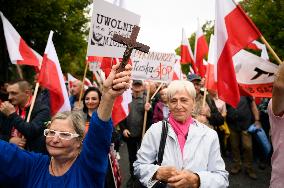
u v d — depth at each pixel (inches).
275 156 90.1
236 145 275.6
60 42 727.1
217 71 181.6
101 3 123.6
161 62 232.1
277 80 81.6
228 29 180.5
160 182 103.3
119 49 128.9
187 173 95.8
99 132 76.4
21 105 158.7
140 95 257.4
